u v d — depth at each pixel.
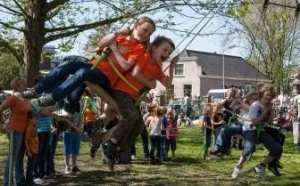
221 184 8.25
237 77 49.84
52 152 8.34
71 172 9.10
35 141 7.20
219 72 49.00
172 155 11.40
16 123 6.77
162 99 17.45
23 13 12.95
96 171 9.29
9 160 6.75
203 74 47.16
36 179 7.84
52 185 7.78
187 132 20.09
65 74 4.09
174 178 8.76
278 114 19.41
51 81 4.10
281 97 20.83
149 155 11.39
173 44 4.06
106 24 13.07
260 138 8.48
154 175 9.04
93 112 12.63
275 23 18.95
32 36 13.25
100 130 4.26
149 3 11.30
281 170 9.91
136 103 4.00
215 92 33.62
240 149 13.52
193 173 9.38
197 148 13.87
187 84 47.56
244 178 8.86
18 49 14.14
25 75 13.33
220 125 11.23
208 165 10.48
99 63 3.92
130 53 3.92
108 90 4.00
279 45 19.42
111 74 3.97
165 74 4.39
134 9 12.03
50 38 13.56
